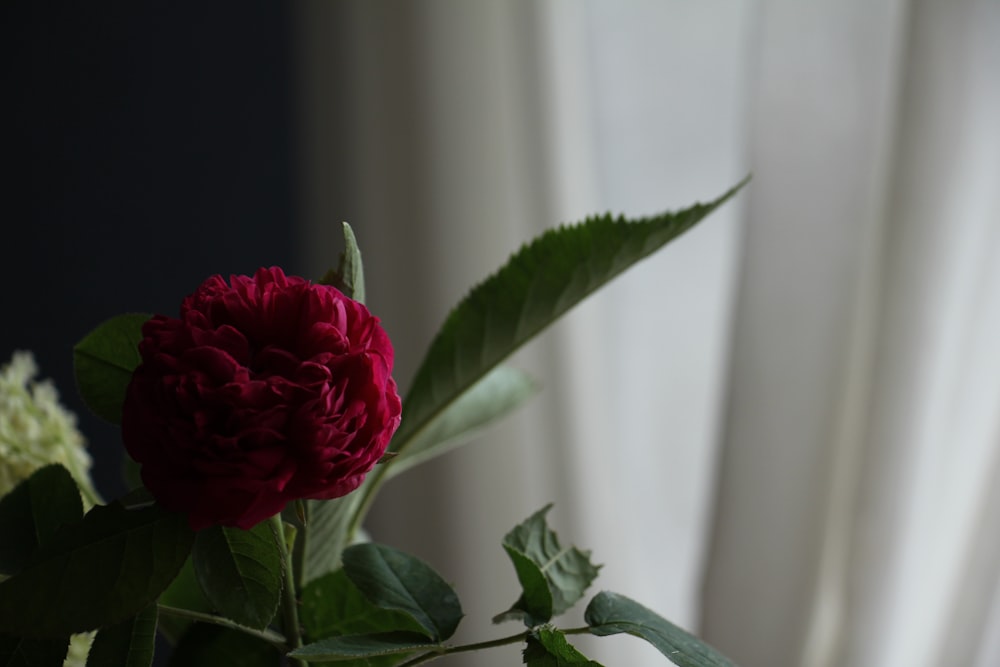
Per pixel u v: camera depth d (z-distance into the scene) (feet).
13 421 1.64
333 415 1.21
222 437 1.19
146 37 4.36
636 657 3.66
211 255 4.48
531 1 3.55
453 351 1.66
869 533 3.03
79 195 4.48
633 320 3.66
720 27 3.39
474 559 3.95
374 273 4.12
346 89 4.14
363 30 4.02
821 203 2.97
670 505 3.69
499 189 3.85
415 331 4.05
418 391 1.67
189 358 1.21
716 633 3.17
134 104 4.41
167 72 4.38
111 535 1.29
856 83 2.93
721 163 3.45
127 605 1.27
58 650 1.35
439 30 3.84
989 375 2.99
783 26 2.95
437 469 3.96
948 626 3.05
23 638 1.34
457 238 3.93
